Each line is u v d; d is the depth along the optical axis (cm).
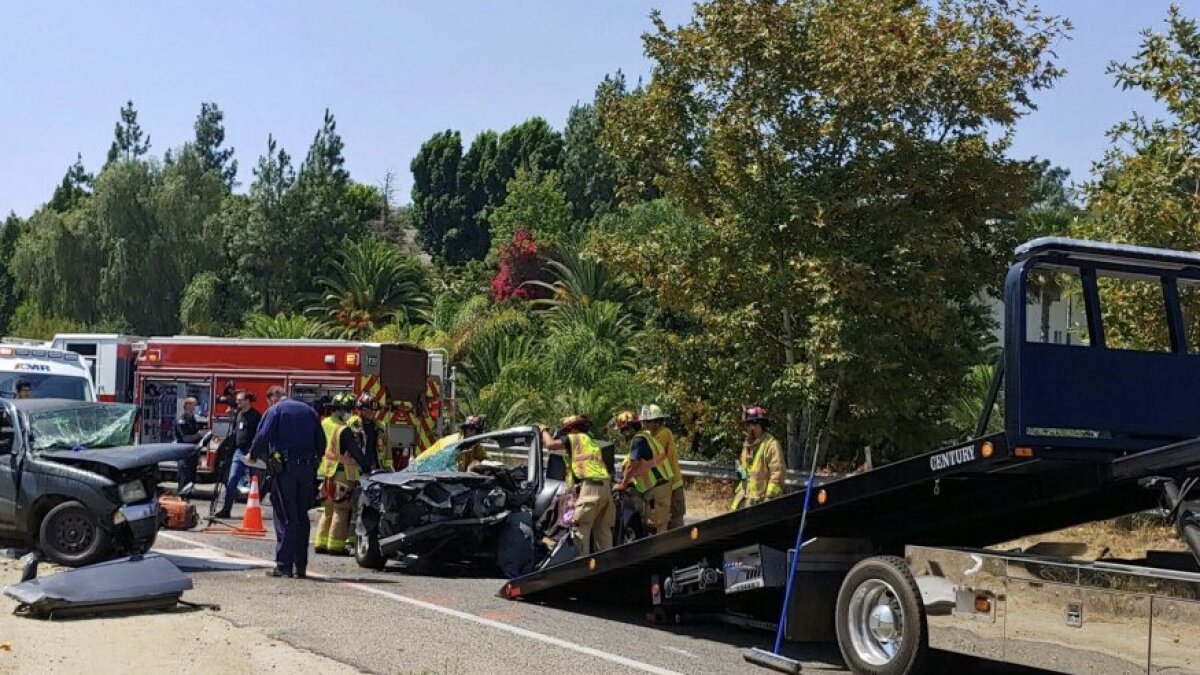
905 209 1900
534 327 3831
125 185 5516
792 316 2002
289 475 1235
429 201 7650
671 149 2084
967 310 2186
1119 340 1246
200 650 852
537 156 7150
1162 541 969
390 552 1317
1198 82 1576
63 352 2086
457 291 5053
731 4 1972
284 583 1198
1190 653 650
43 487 1248
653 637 988
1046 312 1184
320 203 5662
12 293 6266
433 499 1305
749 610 1028
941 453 786
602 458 1276
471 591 1216
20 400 1339
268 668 807
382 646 892
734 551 951
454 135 7750
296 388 2234
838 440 2198
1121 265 807
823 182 1930
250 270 5612
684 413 2117
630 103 2117
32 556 1060
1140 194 1555
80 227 5484
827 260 1858
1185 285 878
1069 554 822
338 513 1491
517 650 899
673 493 1382
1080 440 754
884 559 826
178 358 2355
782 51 1955
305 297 5325
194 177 5709
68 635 890
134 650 845
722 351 2088
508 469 1402
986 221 1995
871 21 1917
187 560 1345
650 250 2083
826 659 919
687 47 2020
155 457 1270
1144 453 730
